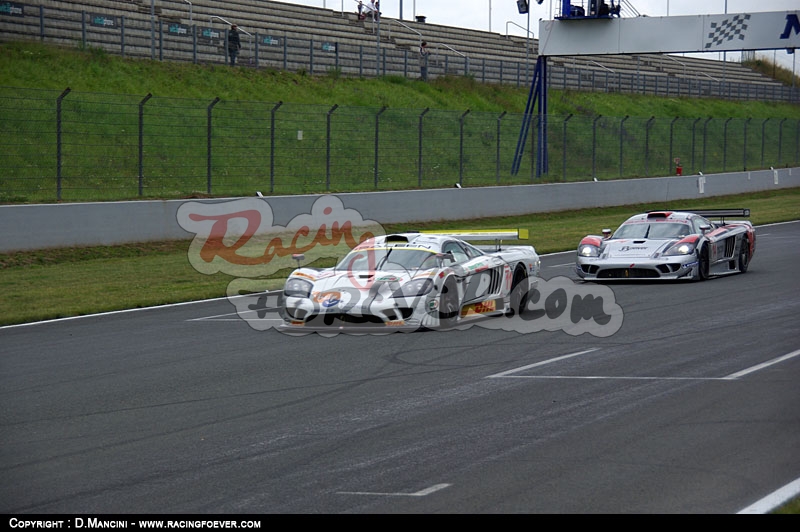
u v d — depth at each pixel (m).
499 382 17.02
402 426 13.95
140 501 10.67
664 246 33.03
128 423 14.44
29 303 29.62
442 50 109.62
